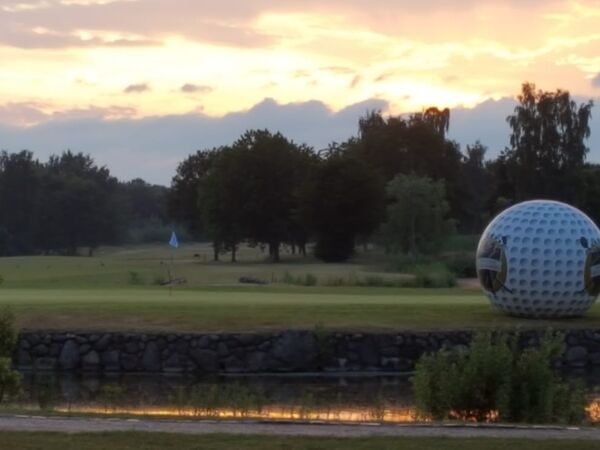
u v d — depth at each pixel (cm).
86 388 2639
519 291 3262
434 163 12606
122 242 18525
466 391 1761
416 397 1853
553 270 3219
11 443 1257
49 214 16312
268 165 9931
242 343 3030
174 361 3023
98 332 3061
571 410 1778
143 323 3148
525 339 3083
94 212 16775
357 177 9050
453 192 12600
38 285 5794
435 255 8788
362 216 9050
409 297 4219
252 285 5769
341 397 2462
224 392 2339
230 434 1343
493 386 1758
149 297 4044
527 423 1639
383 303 3647
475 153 15838
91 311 3312
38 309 3344
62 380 2816
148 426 1418
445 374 1805
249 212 9919
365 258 9412
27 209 16275
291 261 9512
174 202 13150
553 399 1772
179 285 5769
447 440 1307
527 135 11469
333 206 8969
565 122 11412
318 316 3241
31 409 1770
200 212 11319
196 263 9438
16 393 1984
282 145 10069
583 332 3131
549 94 11488
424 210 8694
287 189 9962
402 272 7462
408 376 2920
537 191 11431
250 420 1499
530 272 3231
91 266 8756
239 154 9975
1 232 15438
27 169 16362
